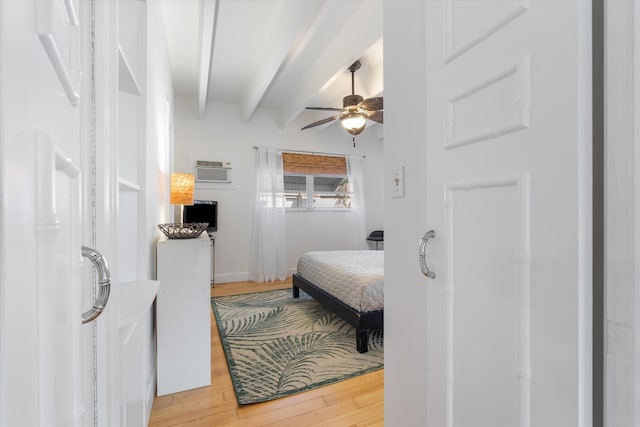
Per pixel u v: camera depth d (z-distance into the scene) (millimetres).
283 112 4785
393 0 1126
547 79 530
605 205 487
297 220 5262
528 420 572
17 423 277
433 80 854
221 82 3977
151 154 1741
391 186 1140
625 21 460
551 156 524
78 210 491
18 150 280
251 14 2566
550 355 530
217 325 2869
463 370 755
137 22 1498
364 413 1618
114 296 887
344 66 2889
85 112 737
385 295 1191
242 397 1739
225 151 4719
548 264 532
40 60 343
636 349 449
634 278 453
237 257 4801
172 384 1812
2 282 253
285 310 3318
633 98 451
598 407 497
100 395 800
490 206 666
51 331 351
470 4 718
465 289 746
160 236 2217
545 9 534
